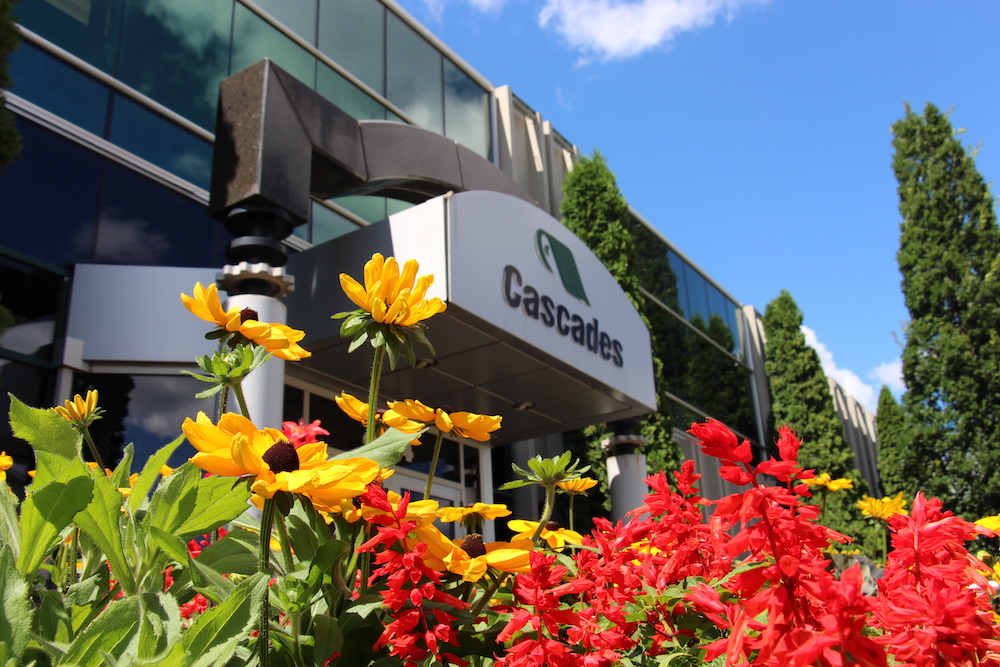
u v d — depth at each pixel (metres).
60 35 6.48
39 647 0.59
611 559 1.17
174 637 0.58
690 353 15.41
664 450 10.33
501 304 5.54
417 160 6.49
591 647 1.01
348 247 5.46
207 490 0.76
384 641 0.85
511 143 12.15
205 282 5.58
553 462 1.34
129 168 6.65
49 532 0.62
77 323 5.36
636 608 1.12
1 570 0.57
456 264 5.12
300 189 4.92
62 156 6.15
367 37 9.95
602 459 9.85
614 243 10.91
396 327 1.14
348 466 0.77
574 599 1.34
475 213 5.50
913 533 0.84
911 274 15.80
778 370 19.33
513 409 7.31
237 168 4.73
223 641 0.60
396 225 5.34
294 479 0.73
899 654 0.70
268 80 4.91
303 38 8.95
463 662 0.91
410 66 10.56
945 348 14.36
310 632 0.86
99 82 6.66
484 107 11.92
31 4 6.30
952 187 16.20
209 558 0.85
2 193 5.63
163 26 7.39
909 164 16.81
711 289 17.66
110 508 0.69
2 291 5.34
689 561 1.15
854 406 27.12
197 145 7.38
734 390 17.23
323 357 5.79
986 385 13.88
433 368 6.14
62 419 0.76
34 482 0.64
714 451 0.67
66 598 0.75
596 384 6.77
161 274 5.55
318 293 5.45
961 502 13.34
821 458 17.94
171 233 6.81
